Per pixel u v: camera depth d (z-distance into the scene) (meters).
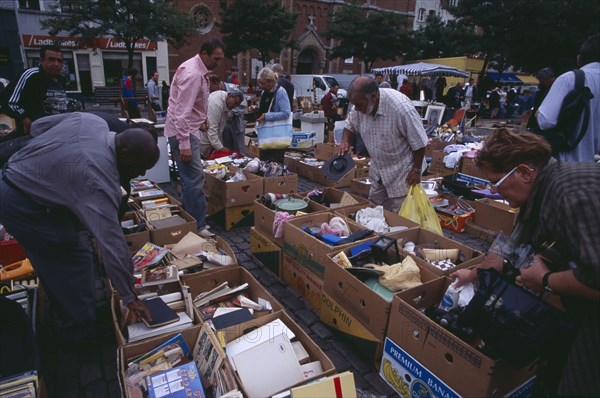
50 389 2.23
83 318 2.44
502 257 2.04
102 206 1.91
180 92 3.59
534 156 1.50
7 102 3.59
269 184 4.64
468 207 4.98
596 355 1.29
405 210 3.43
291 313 2.98
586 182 1.30
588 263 1.20
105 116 3.04
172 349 2.09
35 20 19.28
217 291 2.73
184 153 3.71
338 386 1.73
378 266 2.68
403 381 2.18
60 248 2.20
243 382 1.86
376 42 27.48
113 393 2.23
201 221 4.09
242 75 28.48
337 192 4.23
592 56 3.06
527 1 22.38
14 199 2.02
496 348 1.62
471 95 17.31
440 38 30.42
